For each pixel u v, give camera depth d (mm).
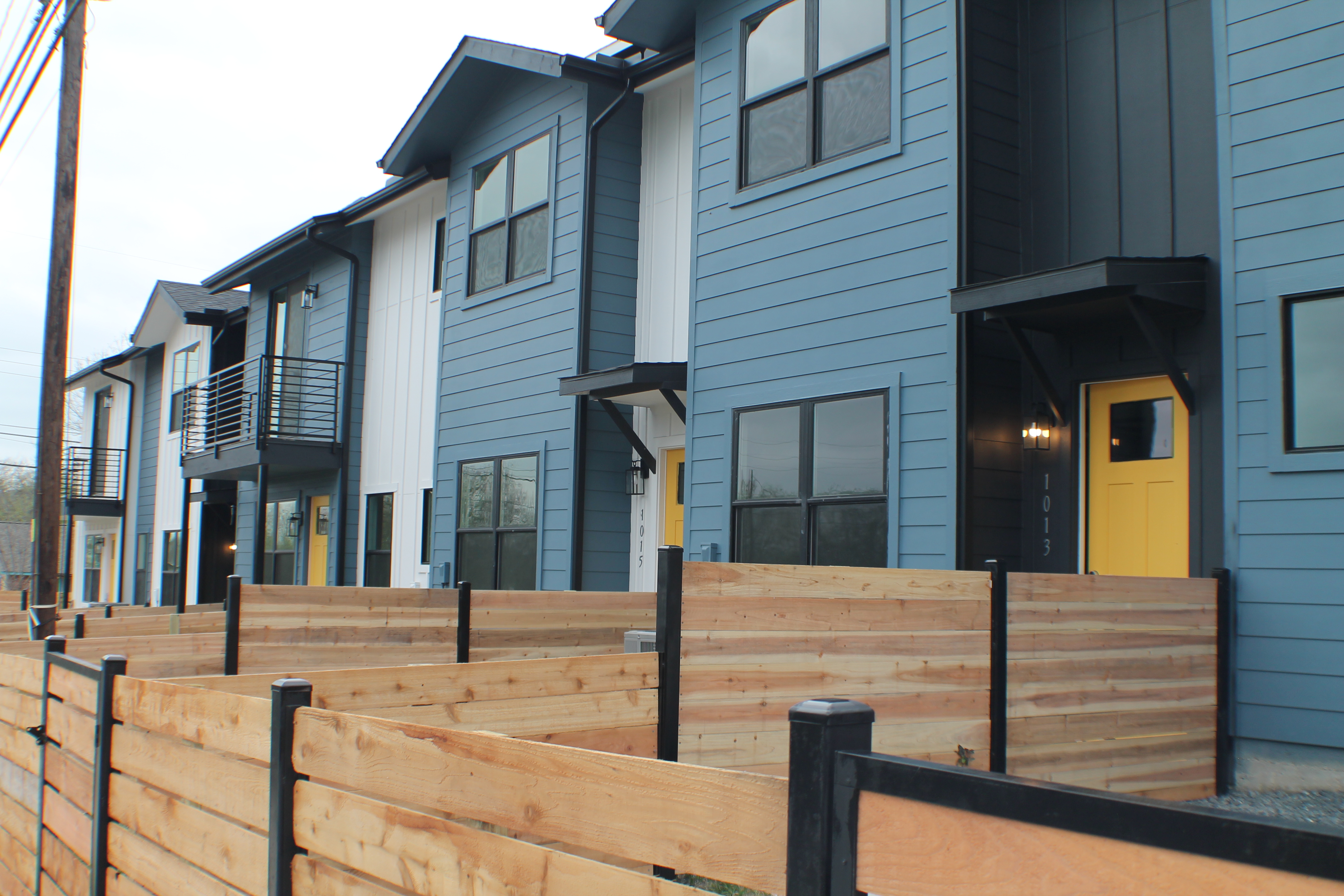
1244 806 5410
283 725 2783
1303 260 5797
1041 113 7449
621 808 1900
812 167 8094
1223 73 6207
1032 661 5258
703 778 1764
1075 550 6875
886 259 7484
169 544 22594
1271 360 5871
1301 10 5914
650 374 9172
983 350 7098
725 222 8789
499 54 11016
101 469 26312
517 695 4035
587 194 10625
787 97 8414
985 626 5152
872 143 7711
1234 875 1141
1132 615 5617
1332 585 5547
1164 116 6770
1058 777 5258
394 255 14922
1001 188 7336
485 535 11727
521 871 2068
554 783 2033
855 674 4785
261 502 14781
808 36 8234
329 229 15242
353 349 15273
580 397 10469
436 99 12156
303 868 2693
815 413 7879
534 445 11047
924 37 7406
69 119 11719
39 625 7082
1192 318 6371
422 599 6477
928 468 7039
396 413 14445
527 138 11617
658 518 10305
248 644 5895
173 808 3375
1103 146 7078
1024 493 7215
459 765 2254
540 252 11305
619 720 4238
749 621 4574
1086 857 1266
